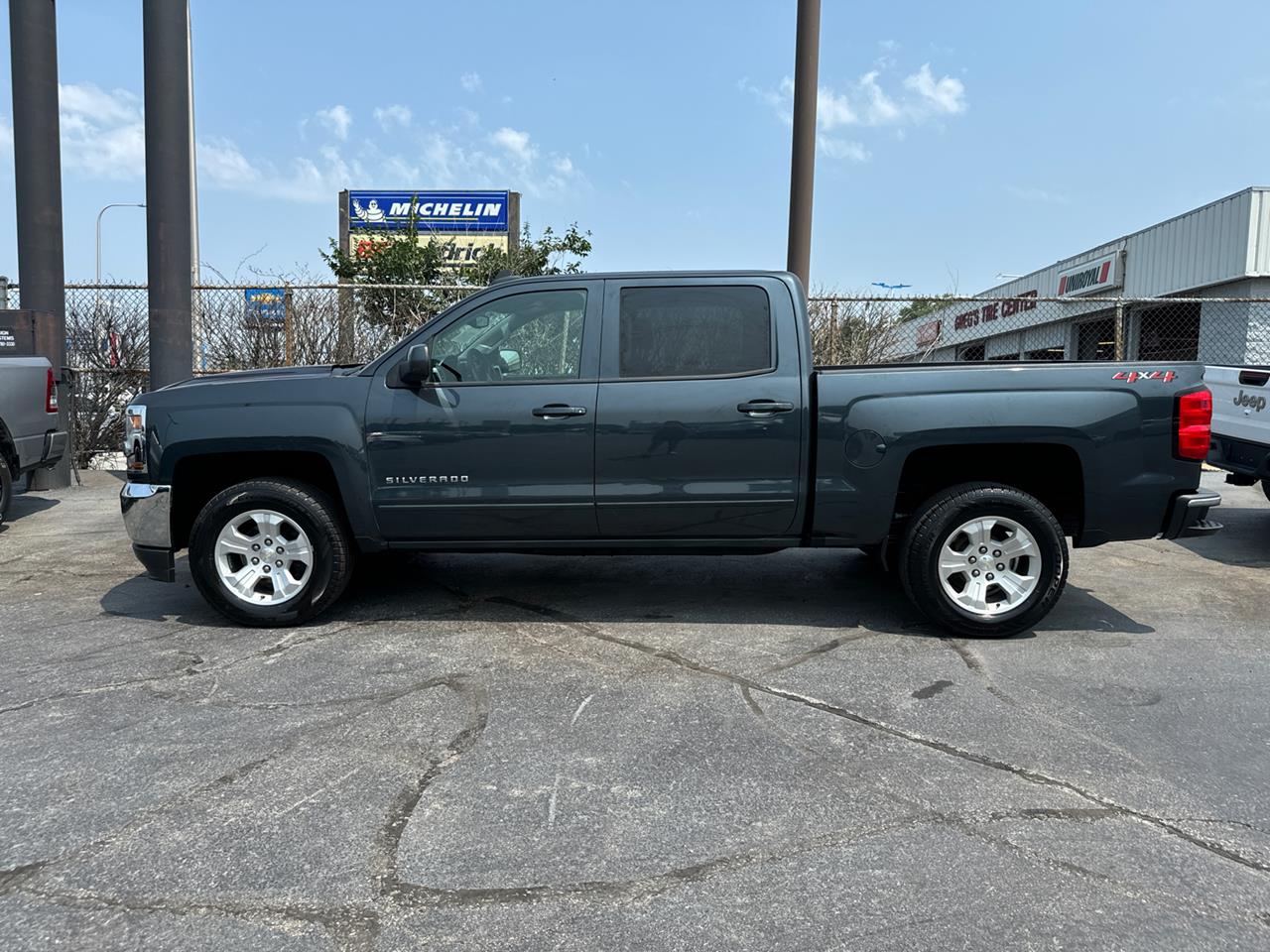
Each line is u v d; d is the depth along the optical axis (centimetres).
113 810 292
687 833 280
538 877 256
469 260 1900
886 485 468
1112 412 458
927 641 476
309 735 352
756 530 487
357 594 568
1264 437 683
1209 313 1692
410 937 229
